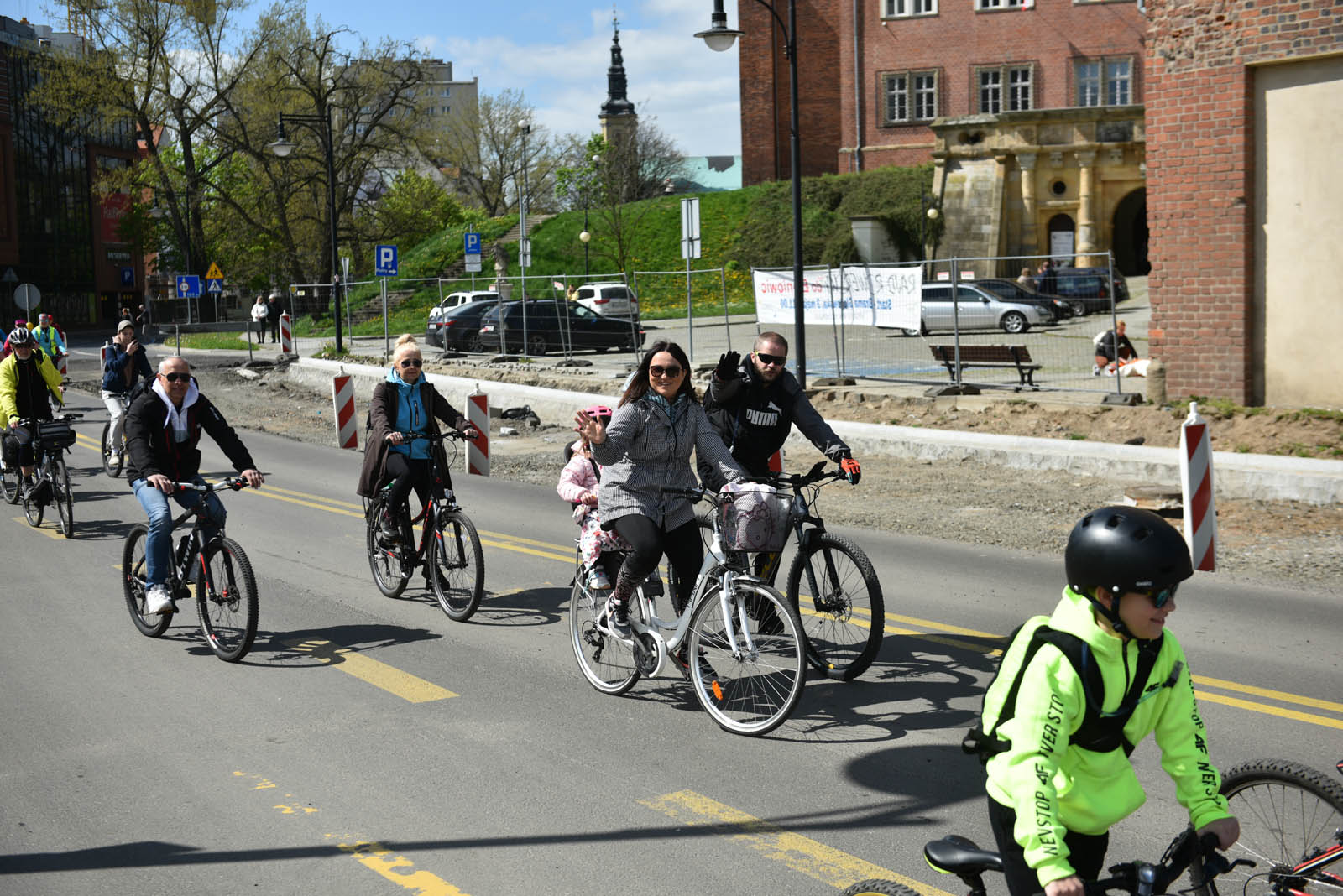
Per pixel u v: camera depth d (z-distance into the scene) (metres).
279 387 28.53
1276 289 14.48
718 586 5.79
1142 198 50.88
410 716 6.08
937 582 8.84
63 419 12.02
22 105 75.44
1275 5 14.01
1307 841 3.27
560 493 6.65
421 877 4.26
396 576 8.70
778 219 53.28
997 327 32.62
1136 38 51.88
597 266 54.94
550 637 7.61
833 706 6.13
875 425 16.23
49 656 7.31
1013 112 46.69
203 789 5.12
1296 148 14.18
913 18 54.75
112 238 83.94
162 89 56.53
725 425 6.71
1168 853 2.76
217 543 7.13
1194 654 6.90
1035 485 12.97
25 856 4.48
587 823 4.70
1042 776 2.58
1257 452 13.25
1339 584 8.62
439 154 65.56
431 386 8.45
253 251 61.19
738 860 4.35
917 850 4.41
